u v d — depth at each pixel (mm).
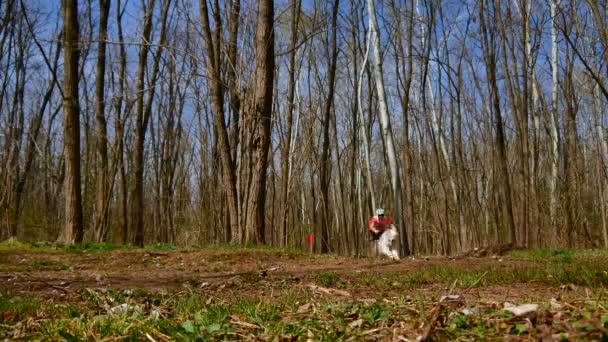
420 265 10320
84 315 4070
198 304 4727
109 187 21797
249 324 3672
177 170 40656
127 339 3379
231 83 18578
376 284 7027
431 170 35906
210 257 11680
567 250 15602
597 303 3287
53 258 11578
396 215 17688
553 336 2588
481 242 32844
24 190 37969
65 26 16344
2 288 6895
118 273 9367
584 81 29344
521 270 7898
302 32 25094
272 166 27062
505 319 3076
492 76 24484
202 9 16094
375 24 18312
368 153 22109
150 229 40031
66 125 16172
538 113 26750
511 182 32219
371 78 30328
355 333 3244
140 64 22359
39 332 3664
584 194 30688
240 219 15305
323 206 27172
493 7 24453
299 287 6598
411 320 3338
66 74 16250
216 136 31328
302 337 3289
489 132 31719
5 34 30656
